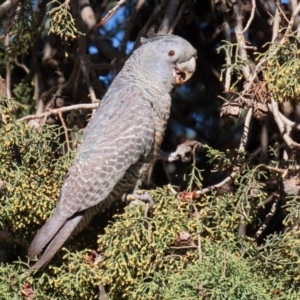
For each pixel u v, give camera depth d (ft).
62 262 37.76
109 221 37.60
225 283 33.14
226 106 38.01
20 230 39.55
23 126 38.55
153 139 39.96
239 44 39.45
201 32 52.37
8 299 36.29
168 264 35.63
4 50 51.06
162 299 34.91
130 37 53.11
